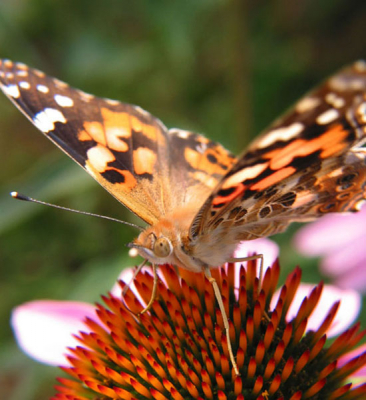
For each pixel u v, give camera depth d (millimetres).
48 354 184
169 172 174
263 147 153
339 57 302
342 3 304
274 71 280
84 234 246
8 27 259
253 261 174
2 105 281
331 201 174
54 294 239
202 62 275
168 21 250
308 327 182
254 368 163
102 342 171
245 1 236
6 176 281
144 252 167
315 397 164
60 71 265
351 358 172
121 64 259
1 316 237
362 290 210
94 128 174
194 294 171
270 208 170
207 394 163
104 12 269
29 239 250
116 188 171
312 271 226
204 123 261
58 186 210
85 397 172
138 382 166
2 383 242
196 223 163
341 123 152
